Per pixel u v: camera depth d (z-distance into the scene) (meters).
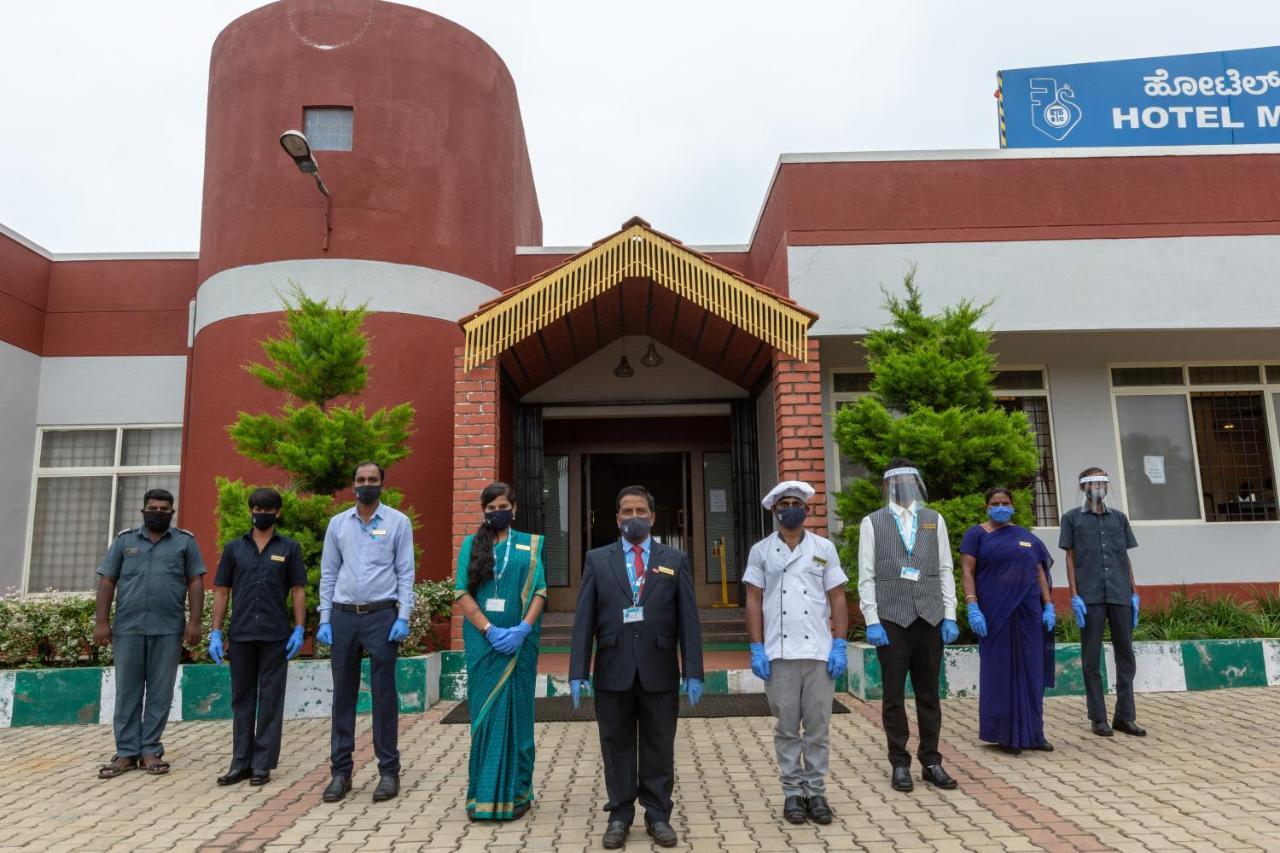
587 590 4.79
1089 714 6.77
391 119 11.40
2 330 12.52
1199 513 11.04
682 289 9.02
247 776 5.87
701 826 4.77
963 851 4.29
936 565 5.59
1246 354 11.38
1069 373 11.23
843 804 5.13
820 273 9.92
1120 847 4.28
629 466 13.72
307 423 8.40
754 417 12.24
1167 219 10.02
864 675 8.14
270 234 11.02
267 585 6.00
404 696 7.98
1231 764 5.80
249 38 11.55
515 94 13.61
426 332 11.15
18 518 12.73
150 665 6.25
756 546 5.25
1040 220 10.01
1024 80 11.52
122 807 5.23
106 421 13.12
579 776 5.88
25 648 8.16
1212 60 11.55
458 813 5.09
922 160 10.12
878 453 8.46
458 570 5.18
